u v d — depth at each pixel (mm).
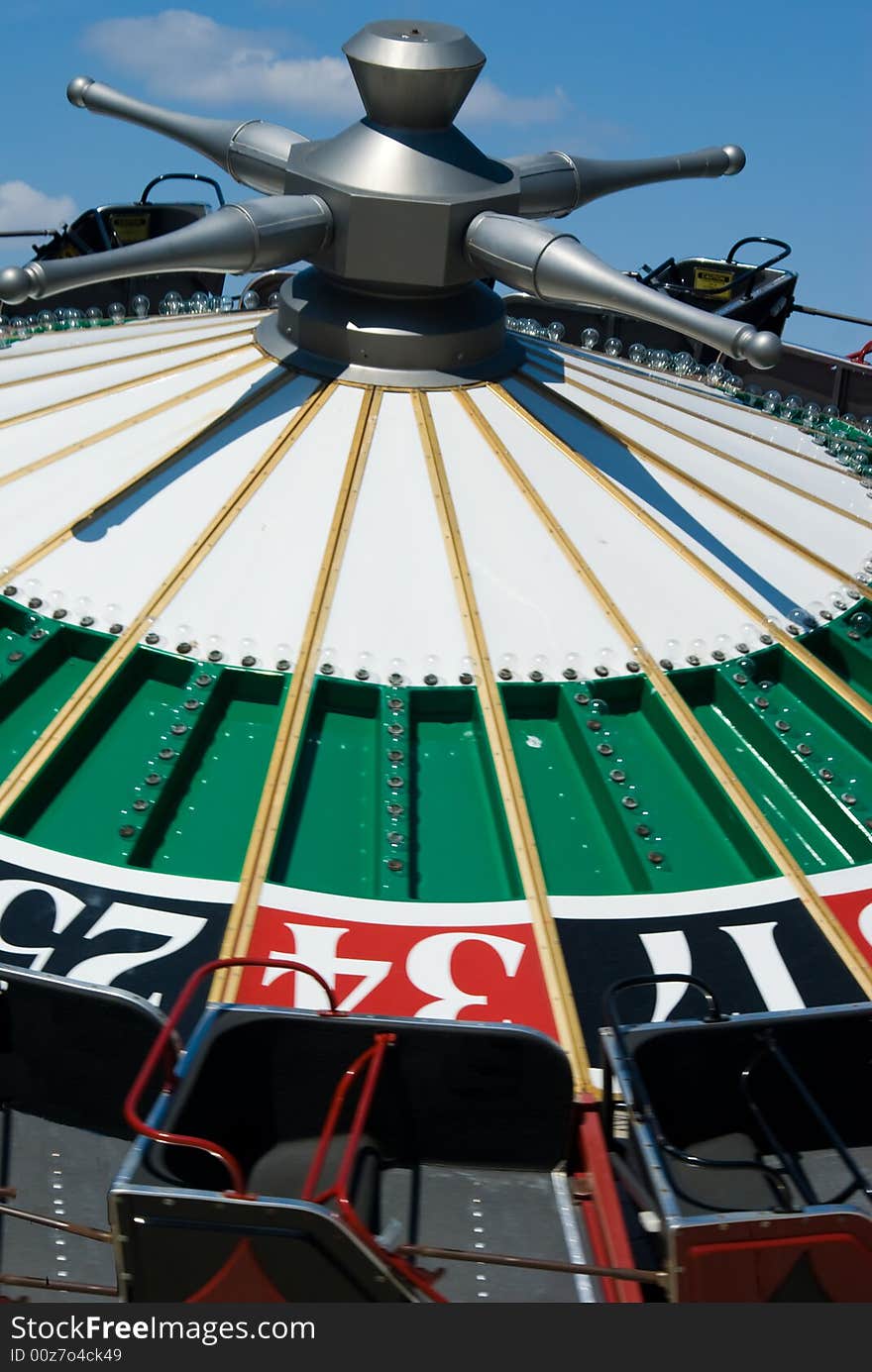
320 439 11320
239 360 12328
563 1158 7156
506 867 9078
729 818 9359
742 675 10266
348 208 11047
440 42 10977
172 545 10609
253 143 12305
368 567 10492
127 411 11789
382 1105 6973
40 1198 7121
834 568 11242
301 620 10164
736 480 12023
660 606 10602
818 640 10656
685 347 19406
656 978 7082
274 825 9039
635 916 8766
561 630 10336
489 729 9695
